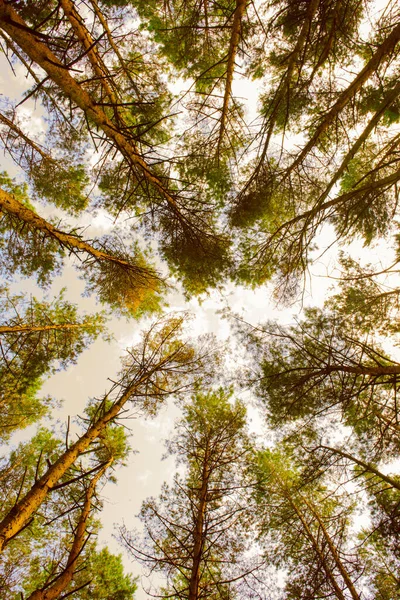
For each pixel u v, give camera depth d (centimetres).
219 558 607
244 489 736
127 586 963
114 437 765
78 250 501
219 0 586
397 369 390
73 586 830
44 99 608
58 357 830
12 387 791
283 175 566
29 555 815
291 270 631
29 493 336
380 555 702
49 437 938
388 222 572
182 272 675
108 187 625
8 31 244
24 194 783
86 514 409
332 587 535
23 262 721
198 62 632
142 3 600
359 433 623
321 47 514
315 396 569
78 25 360
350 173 673
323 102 584
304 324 652
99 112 322
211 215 648
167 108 654
